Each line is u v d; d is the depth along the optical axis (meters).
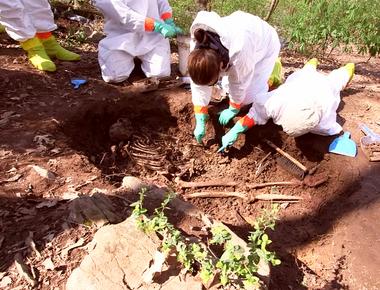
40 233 2.54
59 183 2.97
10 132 3.47
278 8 6.20
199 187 3.67
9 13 4.05
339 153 3.76
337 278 2.86
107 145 3.96
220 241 2.40
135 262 2.31
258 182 3.84
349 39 5.50
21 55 4.62
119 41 4.21
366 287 2.80
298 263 3.01
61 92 4.09
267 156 3.93
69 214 2.63
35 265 2.37
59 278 2.30
